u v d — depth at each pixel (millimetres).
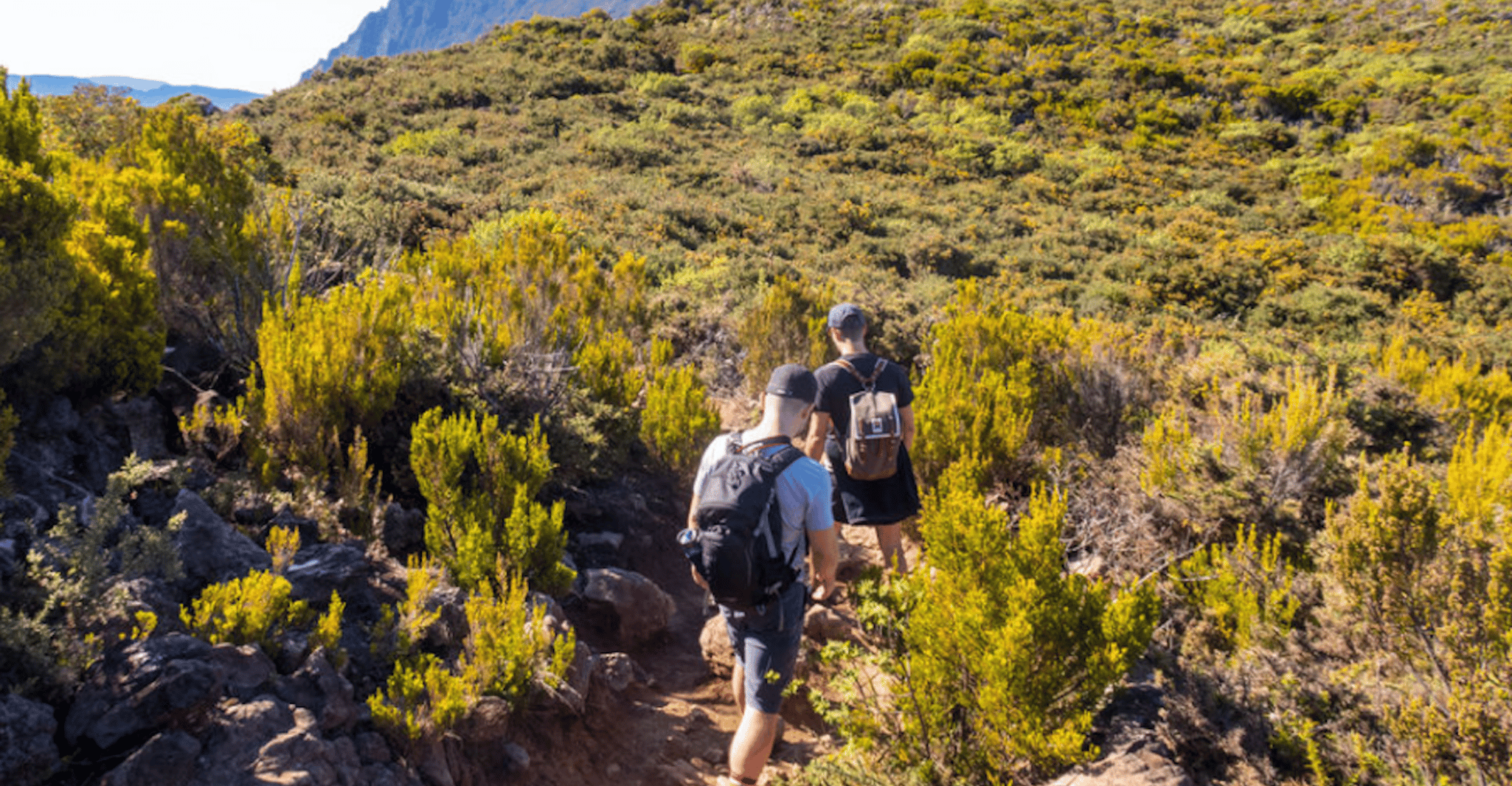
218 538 3340
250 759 2391
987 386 5676
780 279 8906
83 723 2396
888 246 25625
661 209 25281
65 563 2893
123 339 4043
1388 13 62250
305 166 27047
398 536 4176
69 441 3707
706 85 50281
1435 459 6391
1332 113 46844
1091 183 37969
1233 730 2768
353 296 4859
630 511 5484
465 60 51344
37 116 4324
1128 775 2588
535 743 3178
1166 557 4152
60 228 3414
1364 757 2514
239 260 5242
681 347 10422
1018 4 65062
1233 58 56594
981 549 2904
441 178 28531
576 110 41469
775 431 2879
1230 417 5070
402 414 4992
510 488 4180
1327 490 4719
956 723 2988
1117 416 6020
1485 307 26406
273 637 2912
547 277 7629
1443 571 2957
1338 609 3363
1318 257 28672
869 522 4203
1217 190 38500
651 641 4332
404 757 2744
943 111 46531
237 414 4309
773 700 2918
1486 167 37438
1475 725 2357
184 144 5688
